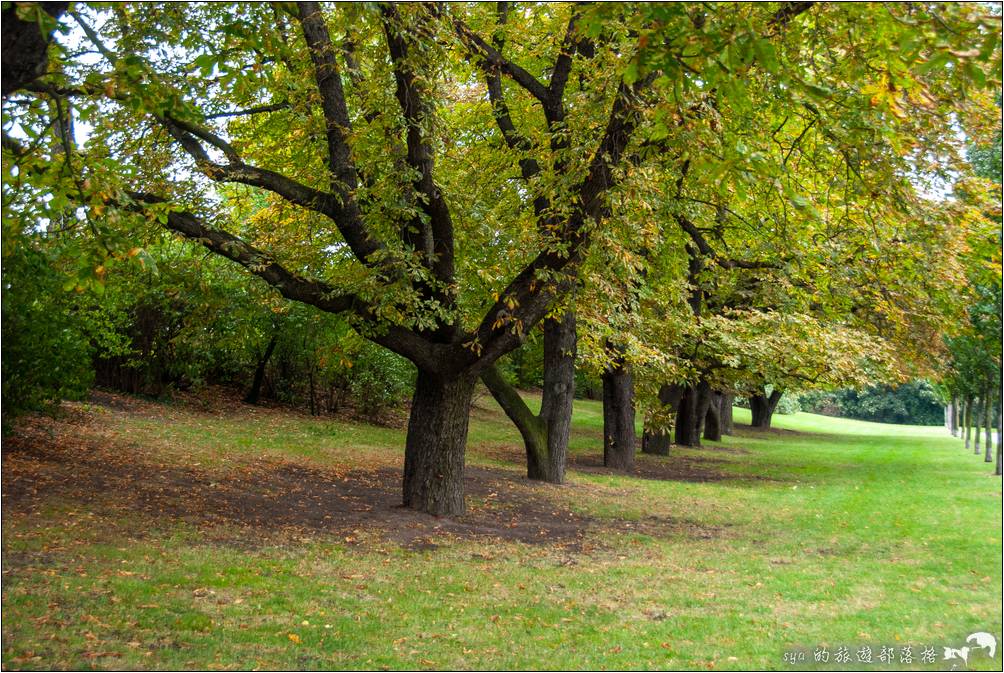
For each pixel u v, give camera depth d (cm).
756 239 1723
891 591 892
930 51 661
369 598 787
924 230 1327
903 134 1038
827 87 979
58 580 725
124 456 1495
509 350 1186
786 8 808
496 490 1588
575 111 1241
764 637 713
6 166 712
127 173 974
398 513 1235
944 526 1376
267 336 2438
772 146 1178
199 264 1351
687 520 1428
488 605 791
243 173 1057
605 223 1080
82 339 1430
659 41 666
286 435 2112
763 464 2608
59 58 807
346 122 1115
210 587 766
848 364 1939
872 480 2175
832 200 1373
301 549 970
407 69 1084
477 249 1463
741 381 2434
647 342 1931
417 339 1198
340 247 1548
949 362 2481
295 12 1020
